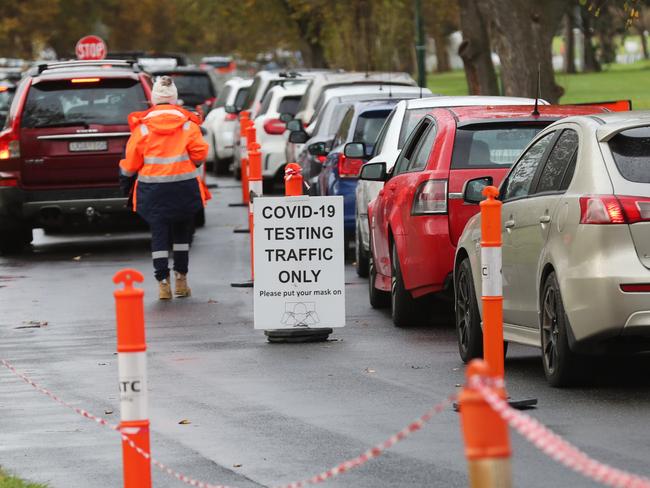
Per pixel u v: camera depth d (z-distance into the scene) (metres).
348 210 63.75
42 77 69.25
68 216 69.56
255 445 28.56
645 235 31.14
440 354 39.97
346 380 35.91
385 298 50.47
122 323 20.14
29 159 68.81
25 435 30.36
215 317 48.78
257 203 42.81
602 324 31.17
